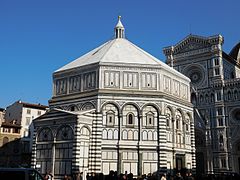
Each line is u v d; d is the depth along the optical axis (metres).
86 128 60.03
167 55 114.19
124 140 61.41
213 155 96.00
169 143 64.56
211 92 101.31
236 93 96.69
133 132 62.22
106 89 63.59
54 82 72.00
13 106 110.69
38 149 63.44
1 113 101.62
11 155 97.75
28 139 103.69
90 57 72.69
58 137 60.72
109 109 62.62
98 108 62.03
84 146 58.97
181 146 68.38
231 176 50.69
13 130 101.00
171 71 70.62
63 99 68.31
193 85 105.62
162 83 66.56
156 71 66.69
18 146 100.38
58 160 59.38
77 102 65.81
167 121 65.25
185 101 72.19
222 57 104.56
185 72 108.69
